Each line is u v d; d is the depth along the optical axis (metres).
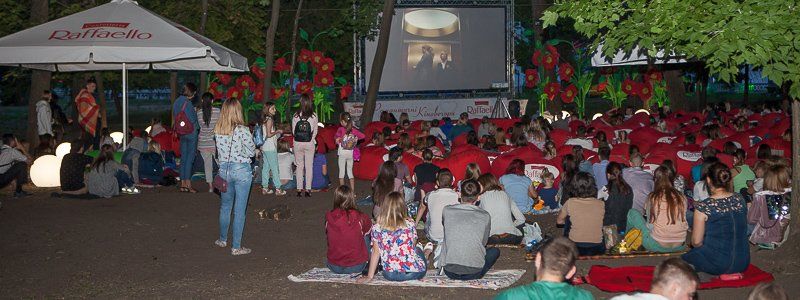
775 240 10.06
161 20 15.16
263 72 26.62
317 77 28.50
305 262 10.16
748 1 8.36
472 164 11.75
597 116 27.38
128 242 11.22
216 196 14.62
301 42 35.72
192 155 15.05
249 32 26.31
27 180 15.59
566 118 23.75
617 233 10.19
